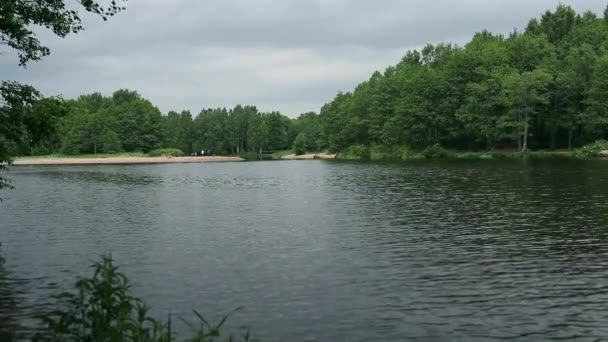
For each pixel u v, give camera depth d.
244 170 75.25
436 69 114.00
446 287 13.23
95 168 86.31
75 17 16.70
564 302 11.94
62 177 60.34
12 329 10.49
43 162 113.75
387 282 13.73
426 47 146.25
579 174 44.75
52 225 23.66
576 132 93.81
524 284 13.35
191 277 14.40
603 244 17.58
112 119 145.50
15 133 16.20
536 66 96.88
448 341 9.92
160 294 12.87
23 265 15.93
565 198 28.97
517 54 103.06
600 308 11.50
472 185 38.56
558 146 96.38
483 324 10.72
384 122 115.62
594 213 23.69
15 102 15.91
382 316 11.25
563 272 14.37
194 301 12.34
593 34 107.88
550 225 21.19
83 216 26.59
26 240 20.03
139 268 15.44
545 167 55.53
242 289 13.25
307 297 12.57
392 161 89.00
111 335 6.88
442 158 93.38
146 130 153.38
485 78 97.38
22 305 12.03
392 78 119.44
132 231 21.94
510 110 88.38
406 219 23.88
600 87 84.50
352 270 14.98
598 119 82.31
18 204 32.09
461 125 99.00
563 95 89.50
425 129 102.00
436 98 101.88
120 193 39.41
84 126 139.38
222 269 15.27
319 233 20.92
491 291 12.84
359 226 22.38
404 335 10.23
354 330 10.50
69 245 19.02
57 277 14.50
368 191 37.28
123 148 149.00
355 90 142.75
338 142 130.25
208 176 60.88
